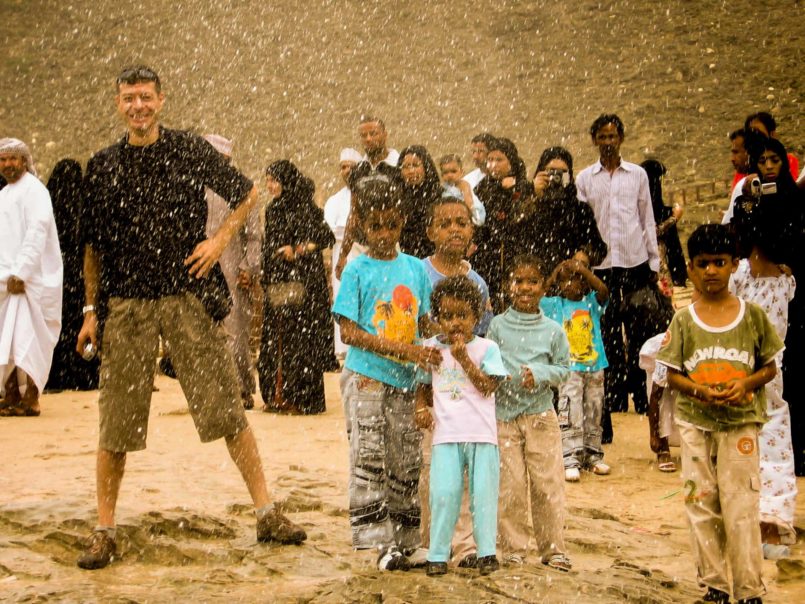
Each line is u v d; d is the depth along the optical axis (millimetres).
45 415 9891
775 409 5738
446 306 4695
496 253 7906
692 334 4766
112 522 5090
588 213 7758
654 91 30562
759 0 33656
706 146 27375
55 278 9891
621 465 7738
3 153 9852
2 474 7016
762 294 6121
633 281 8844
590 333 7516
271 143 31703
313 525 5617
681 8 33938
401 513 4879
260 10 37406
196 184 5164
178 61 35719
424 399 4805
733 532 4617
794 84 29469
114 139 32875
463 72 33344
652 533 5969
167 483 6539
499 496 5027
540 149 29000
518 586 4465
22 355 9656
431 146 30234
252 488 5285
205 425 5172
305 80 34125
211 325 5180
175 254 5105
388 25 36125
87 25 37531
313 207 10031
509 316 5219
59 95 34844
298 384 9922
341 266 7133
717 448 4707
